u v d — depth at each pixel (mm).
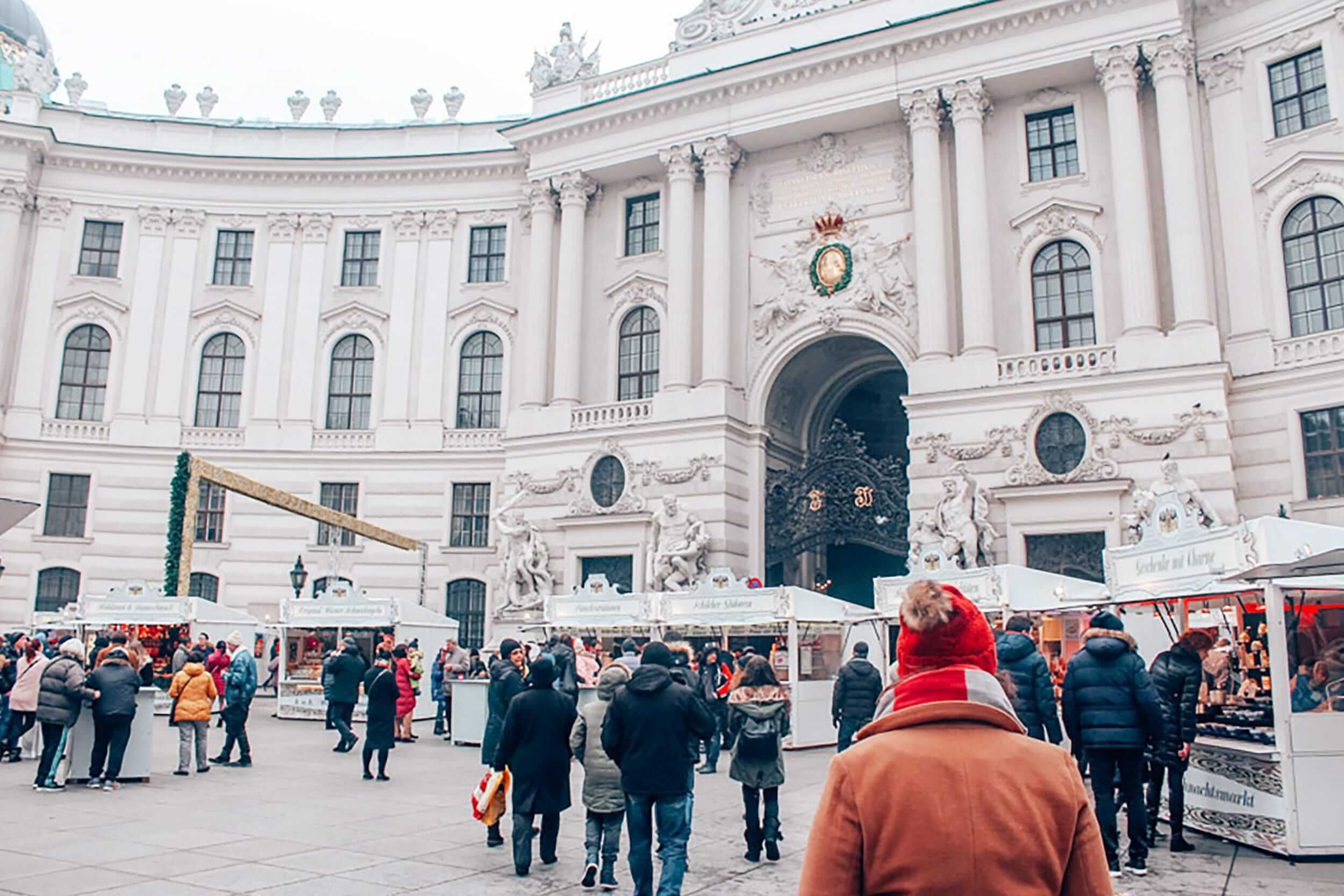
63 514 39250
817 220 34688
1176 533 13773
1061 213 31281
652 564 32719
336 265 41375
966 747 3316
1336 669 11328
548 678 10773
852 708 14938
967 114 32062
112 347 40438
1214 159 30172
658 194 38031
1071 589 19484
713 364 34219
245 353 40906
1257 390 28328
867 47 33125
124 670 15344
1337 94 28062
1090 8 30594
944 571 22047
